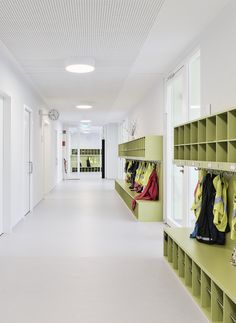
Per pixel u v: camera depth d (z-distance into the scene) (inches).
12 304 117.4
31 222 261.0
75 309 113.9
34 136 331.6
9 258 168.6
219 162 120.7
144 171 322.7
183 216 212.1
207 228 142.7
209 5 144.3
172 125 260.1
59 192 471.5
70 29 169.9
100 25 165.0
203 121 145.6
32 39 184.5
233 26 136.2
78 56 217.5
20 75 259.6
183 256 141.6
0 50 201.0
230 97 139.4
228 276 104.2
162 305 117.6
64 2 139.6
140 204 266.2
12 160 232.2
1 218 221.0
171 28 169.5
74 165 906.7
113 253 178.4
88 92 346.3
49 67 245.0
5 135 225.9
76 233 224.1
